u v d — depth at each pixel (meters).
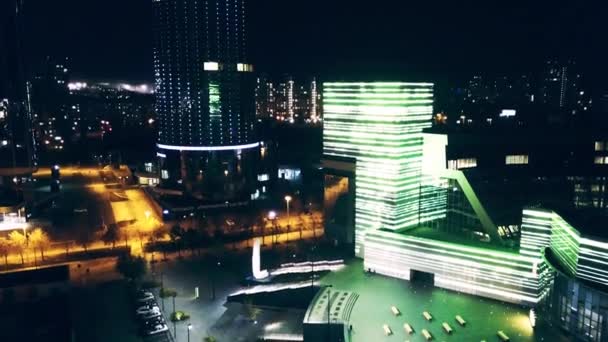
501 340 90.44
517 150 130.12
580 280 82.69
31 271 122.94
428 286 117.25
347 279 122.44
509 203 127.12
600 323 79.75
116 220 181.62
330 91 138.62
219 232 158.12
